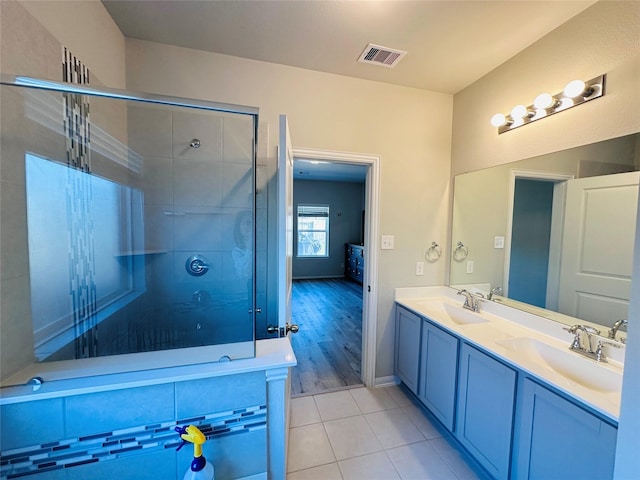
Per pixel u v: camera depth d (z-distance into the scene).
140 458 0.92
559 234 1.59
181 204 1.71
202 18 1.54
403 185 2.33
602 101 1.37
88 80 1.32
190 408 0.95
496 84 1.98
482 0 1.37
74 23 1.21
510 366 1.31
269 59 1.91
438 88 2.30
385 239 2.33
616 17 1.30
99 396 0.86
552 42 1.59
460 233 2.32
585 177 1.46
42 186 1.04
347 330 3.72
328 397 2.24
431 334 1.93
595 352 1.33
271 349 1.11
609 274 1.36
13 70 0.90
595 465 0.97
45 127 1.05
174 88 1.79
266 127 1.95
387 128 2.25
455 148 2.37
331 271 7.47
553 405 1.12
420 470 1.56
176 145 1.69
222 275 1.74
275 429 1.07
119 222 1.52
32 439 0.83
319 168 5.46
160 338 1.67
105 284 1.42
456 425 1.69
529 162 1.76
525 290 1.79
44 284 1.05
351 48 1.79
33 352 0.99
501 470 1.36
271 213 1.95
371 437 1.81
